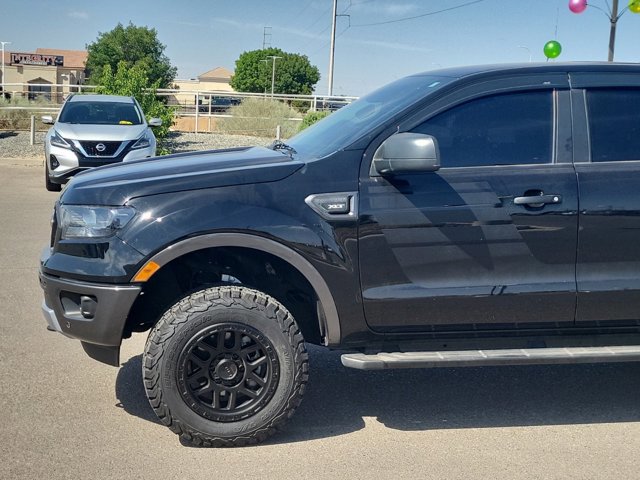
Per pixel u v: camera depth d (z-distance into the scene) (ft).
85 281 12.48
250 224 12.39
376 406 14.92
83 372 16.08
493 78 13.56
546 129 13.48
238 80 366.43
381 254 12.85
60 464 11.99
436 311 13.08
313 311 14.23
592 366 17.58
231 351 12.55
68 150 41.78
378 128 13.12
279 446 12.92
